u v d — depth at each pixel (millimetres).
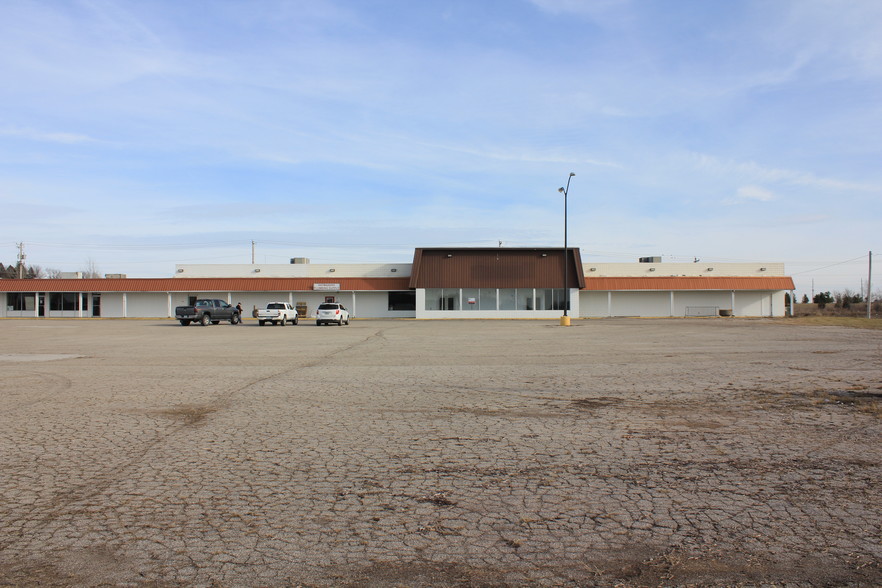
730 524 4898
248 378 13906
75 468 6488
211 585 3898
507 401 10734
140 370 15578
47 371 15367
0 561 4242
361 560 4262
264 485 5918
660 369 15555
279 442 7680
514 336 30656
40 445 7488
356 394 11539
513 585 3912
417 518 5051
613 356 19297
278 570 4105
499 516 5094
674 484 5934
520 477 6176
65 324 47844
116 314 65312
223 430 8352
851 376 13930
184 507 5301
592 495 5617
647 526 4871
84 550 4418
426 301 61219
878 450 7211
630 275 64938
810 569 4121
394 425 8711
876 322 44062
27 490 5754
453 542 4566
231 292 64812
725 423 8781
